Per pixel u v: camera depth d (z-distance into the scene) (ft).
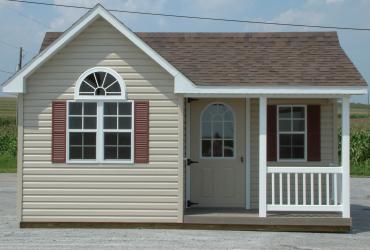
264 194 39.86
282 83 39.52
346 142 39.78
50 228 40.01
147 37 47.19
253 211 42.88
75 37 40.37
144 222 39.99
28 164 40.40
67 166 40.27
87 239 35.73
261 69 41.70
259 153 40.60
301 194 45.14
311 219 39.73
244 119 44.62
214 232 38.91
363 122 168.76
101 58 40.42
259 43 46.09
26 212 40.29
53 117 40.40
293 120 44.88
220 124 44.78
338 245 34.78
